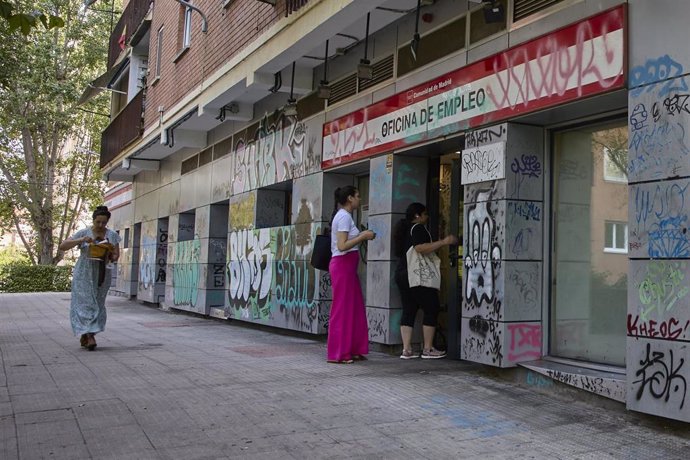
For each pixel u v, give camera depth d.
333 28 7.77
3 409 4.97
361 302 7.25
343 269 7.10
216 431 4.44
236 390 5.69
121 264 23.80
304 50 8.66
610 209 5.68
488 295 6.14
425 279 7.04
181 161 16.61
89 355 7.83
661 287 4.52
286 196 12.16
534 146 6.20
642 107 4.77
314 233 9.69
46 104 28.41
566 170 6.16
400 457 3.95
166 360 7.43
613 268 5.62
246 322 12.24
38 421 4.64
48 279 30.14
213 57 11.62
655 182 4.63
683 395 4.30
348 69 9.07
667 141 4.57
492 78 6.29
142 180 20.70
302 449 4.08
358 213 9.65
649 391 4.54
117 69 20.58
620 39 4.97
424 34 7.41
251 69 9.80
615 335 5.55
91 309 8.32
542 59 5.70
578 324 5.92
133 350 8.37
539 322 6.11
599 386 5.03
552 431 4.47
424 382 6.00
